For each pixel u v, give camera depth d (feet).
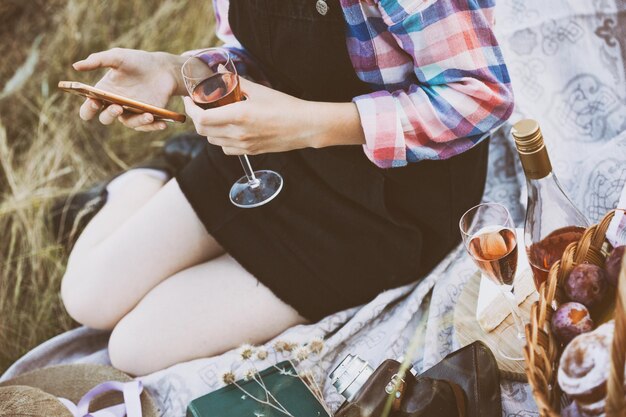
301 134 4.99
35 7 10.91
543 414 3.61
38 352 6.87
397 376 4.60
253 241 6.03
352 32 4.87
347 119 4.98
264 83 5.89
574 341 3.66
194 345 6.12
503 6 6.70
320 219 5.82
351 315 6.16
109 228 6.92
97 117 9.59
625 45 6.26
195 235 6.44
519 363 4.91
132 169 7.59
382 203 5.51
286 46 5.11
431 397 4.52
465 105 4.88
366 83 5.16
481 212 4.67
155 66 5.84
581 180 6.13
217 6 6.05
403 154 5.07
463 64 4.76
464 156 5.54
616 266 3.90
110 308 6.50
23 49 10.71
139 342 6.15
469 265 5.98
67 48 10.33
